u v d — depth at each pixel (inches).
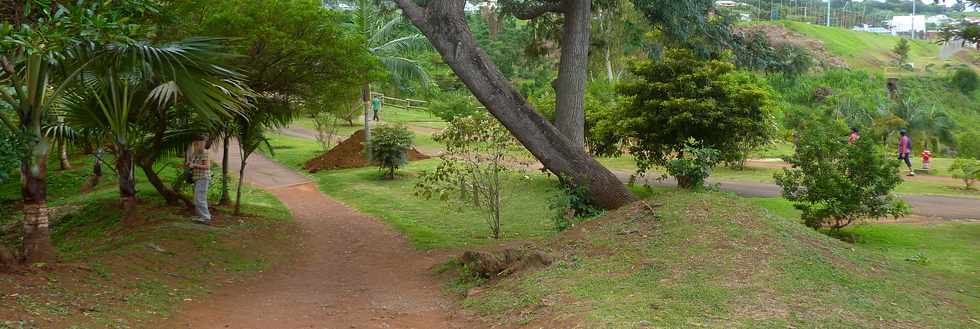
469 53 452.4
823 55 3075.8
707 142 665.6
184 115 491.5
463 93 1846.7
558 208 455.8
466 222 581.9
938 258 362.9
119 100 438.3
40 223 306.5
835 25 4670.3
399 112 1776.6
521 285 287.1
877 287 255.6
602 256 305.9
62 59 312.2
